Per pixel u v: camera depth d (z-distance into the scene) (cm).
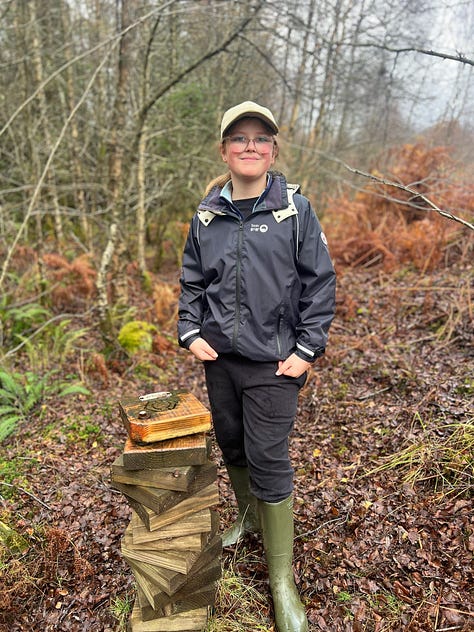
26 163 766
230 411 206
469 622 192
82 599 219
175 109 781
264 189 185
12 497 286
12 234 721
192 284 205
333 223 841
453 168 706
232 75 787
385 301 526
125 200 618
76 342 535
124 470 181
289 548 203
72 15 852
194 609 189
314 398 373
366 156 1077
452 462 266
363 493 267
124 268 611
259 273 181
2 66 580
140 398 196
